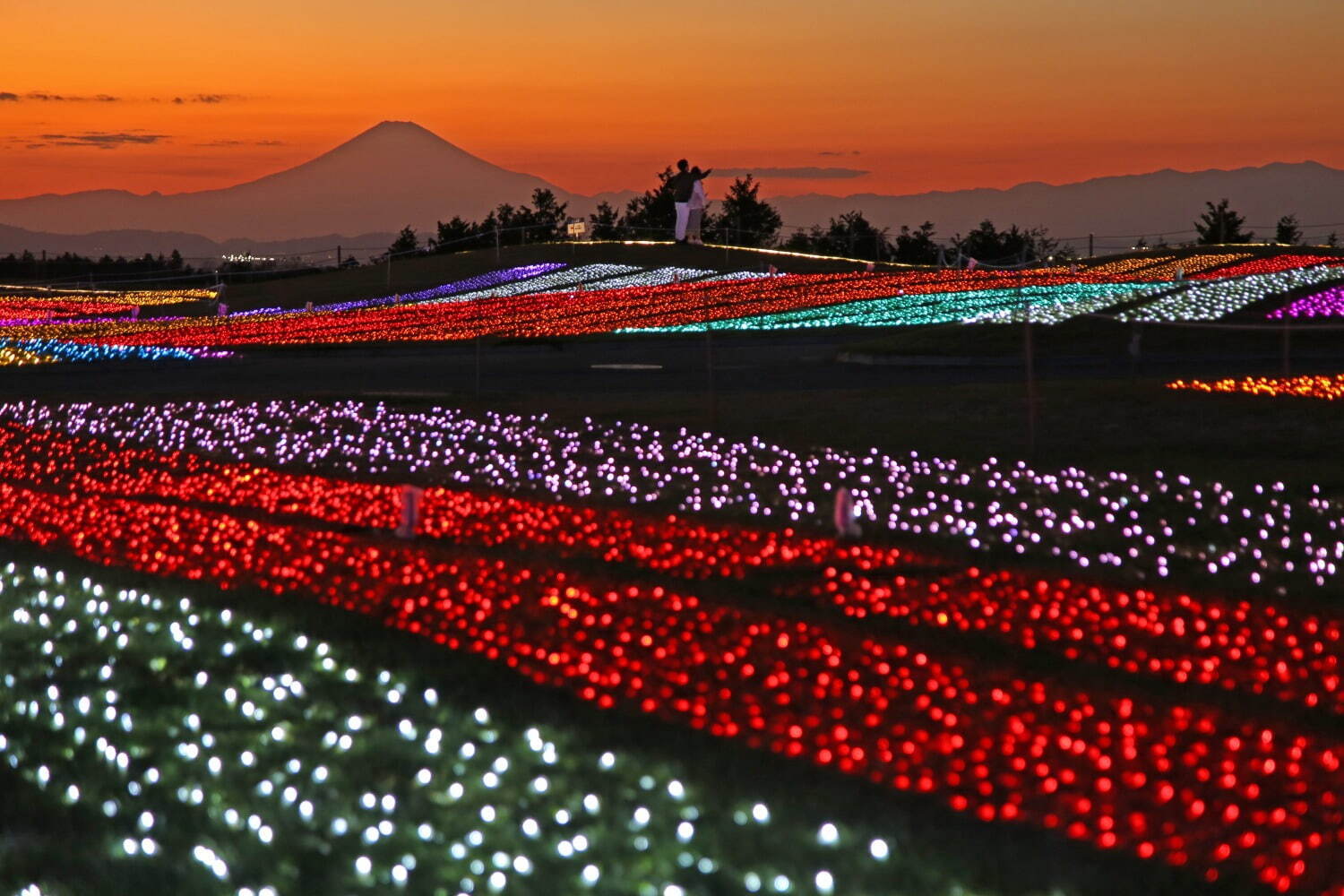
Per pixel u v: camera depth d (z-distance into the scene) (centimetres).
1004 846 736
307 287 7000
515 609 1231
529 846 759
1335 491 1658
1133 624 1167
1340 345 3200
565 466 2028
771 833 755
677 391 2877
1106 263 6009
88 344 4216
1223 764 852
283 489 1902
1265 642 1115
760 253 7281
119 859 756
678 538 1526
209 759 898
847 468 1914
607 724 939
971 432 2116
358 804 823
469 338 4059
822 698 982
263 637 1159
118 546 1544
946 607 1224
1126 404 2261
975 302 4438
